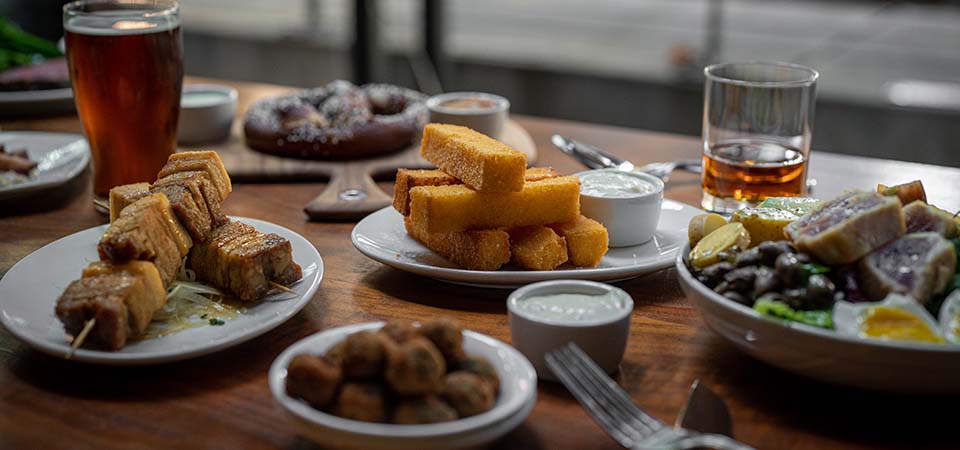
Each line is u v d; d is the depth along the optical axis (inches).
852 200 31.5
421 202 35.5
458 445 26.7
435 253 36.9
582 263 35.8
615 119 114.8
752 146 40.9
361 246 36.6
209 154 36.4
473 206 35.2
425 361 27.0
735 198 40.1
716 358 32.1
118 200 35.0
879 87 105.0
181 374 31.3
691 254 32.4
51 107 53.4
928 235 30.4
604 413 27.7
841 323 28.8
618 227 37.3
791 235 31.4
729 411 29.6
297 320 33.9
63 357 30.5
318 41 120.1
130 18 40.0
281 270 34.2
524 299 31.3
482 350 29.3
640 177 38.8
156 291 32.1
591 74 113.8
